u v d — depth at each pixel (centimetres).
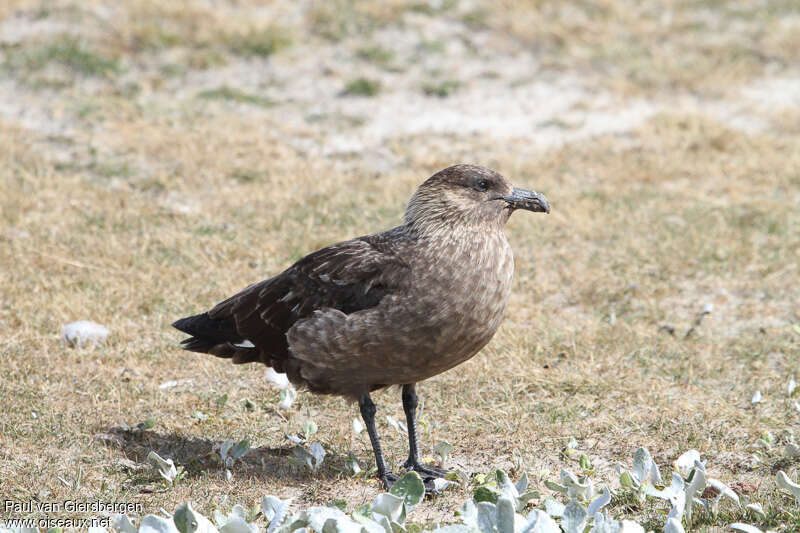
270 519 726
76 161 1638
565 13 2316
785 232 1447
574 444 898
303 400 1010
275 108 1916
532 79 2094
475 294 820
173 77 1983
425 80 2061
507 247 858
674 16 2356
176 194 1548
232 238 1387
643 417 964
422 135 1842
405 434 951
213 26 2117
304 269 858
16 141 1673
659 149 1791
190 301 1197
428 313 810
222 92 1939
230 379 1045
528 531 682
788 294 1271
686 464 822
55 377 1010
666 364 1081
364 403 859
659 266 1342
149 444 909
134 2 2128
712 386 1035
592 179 1670
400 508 713
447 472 873
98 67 1939
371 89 1983
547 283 1301
